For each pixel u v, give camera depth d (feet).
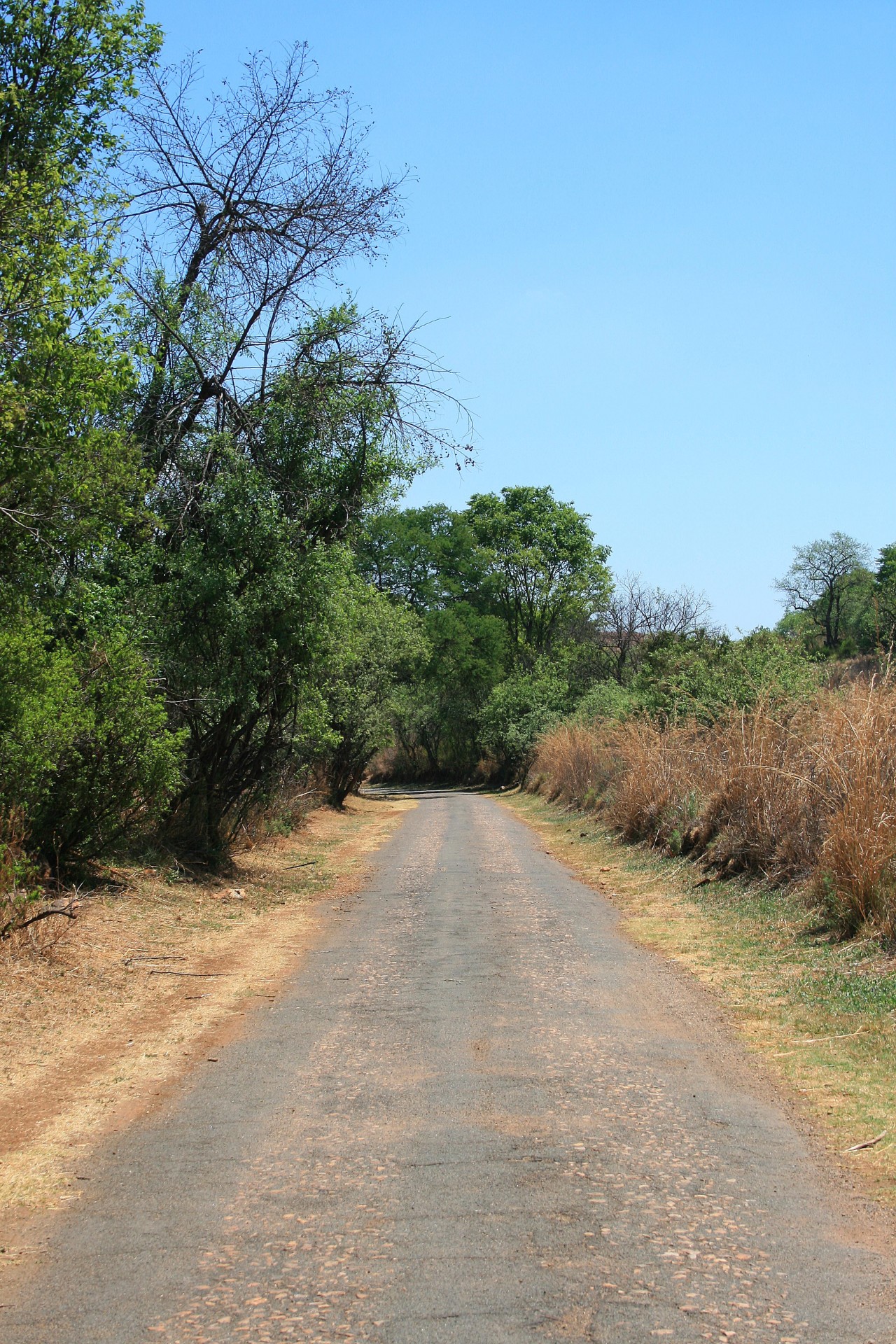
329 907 45.03
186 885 45.57
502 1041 23.00
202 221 52.11
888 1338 10.92
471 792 187.62
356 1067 21.22
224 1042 23.39
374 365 52.29
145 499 46.52
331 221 52.31
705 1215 14.03
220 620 47.62
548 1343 10.86
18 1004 25.52
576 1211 14.17
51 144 42.45
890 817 31.83
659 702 84.94
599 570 230.68
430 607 213.46
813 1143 16.75
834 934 32.17
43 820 37.01
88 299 32.55
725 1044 22.65
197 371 49.88
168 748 39.65
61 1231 14.06
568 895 47.14
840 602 219.41
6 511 32.50
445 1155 16.34
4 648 33.88
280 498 50.96
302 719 56.85
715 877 45.73
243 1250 13.25
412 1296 11.92
